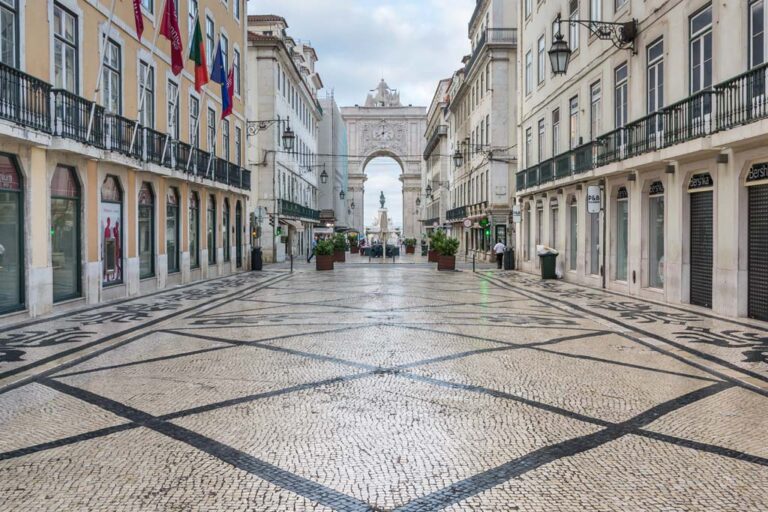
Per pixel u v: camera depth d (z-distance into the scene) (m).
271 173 35.72
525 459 4.29
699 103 12.01
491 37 34.44
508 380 6.52
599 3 17.86
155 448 4.50
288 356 7.77
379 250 45.84
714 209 11.85
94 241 13.91
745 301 11.23
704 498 3.67
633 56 15.38
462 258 44.47
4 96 10.24
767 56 10.21
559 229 21.81
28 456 4.35
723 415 5.31
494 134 34.88
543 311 12.37
